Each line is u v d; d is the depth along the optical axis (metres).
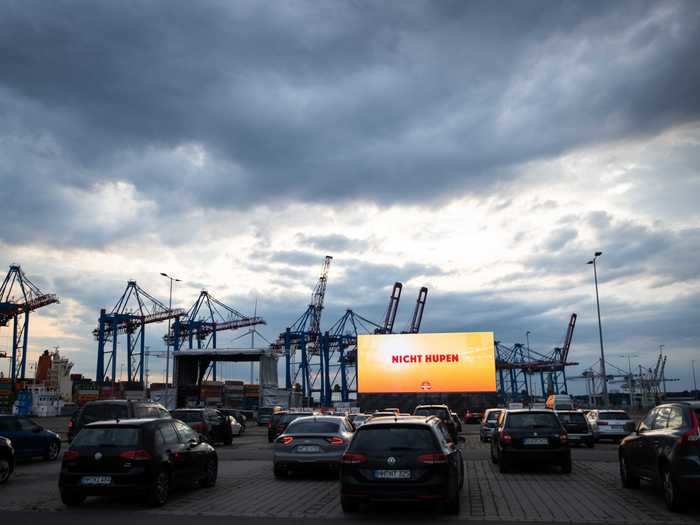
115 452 10.79
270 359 63.16
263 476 15.70
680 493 9.83
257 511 10.51
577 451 23.50
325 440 14.82
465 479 14.56
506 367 126.00
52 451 20.88
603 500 11.38
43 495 12.48
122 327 95.94
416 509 10.66
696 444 9.62
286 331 105.81
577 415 25.50
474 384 59.72
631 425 12.71
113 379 90.50
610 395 98.62
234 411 42.50
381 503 11.15
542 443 15.37
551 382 128.38
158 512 10.42
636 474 12.11
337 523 9.41
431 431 10.05
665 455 10.23
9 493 12.80
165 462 11.32
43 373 100.06
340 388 112.56
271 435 30.08
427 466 9.64
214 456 13.80
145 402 21.08
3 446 14.32
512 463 15.46
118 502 11.56
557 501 11.33
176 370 62.72
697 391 82.31
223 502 11.50
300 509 10.72
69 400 97.69
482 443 28.70
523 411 16.08
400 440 9.90
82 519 9.74
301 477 15.38
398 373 61.03
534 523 9.31
